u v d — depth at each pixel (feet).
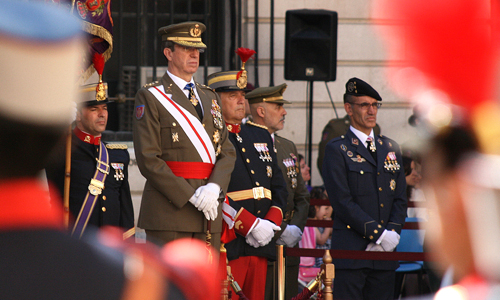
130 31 78.79
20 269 6.14
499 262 5.85
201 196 37.83
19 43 6.41
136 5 77.71
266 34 78.79
